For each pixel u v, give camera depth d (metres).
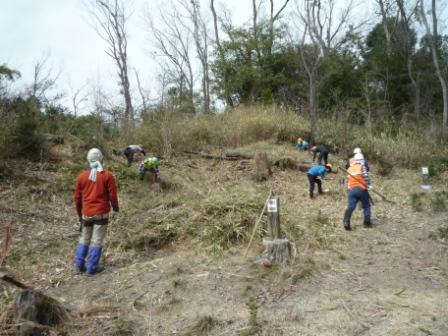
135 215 7.38
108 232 6.71
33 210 7.34
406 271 5.50
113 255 6.13
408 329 4.02
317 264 5.64
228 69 22.73
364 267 5.65
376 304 4.55
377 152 12.86
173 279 5.25
